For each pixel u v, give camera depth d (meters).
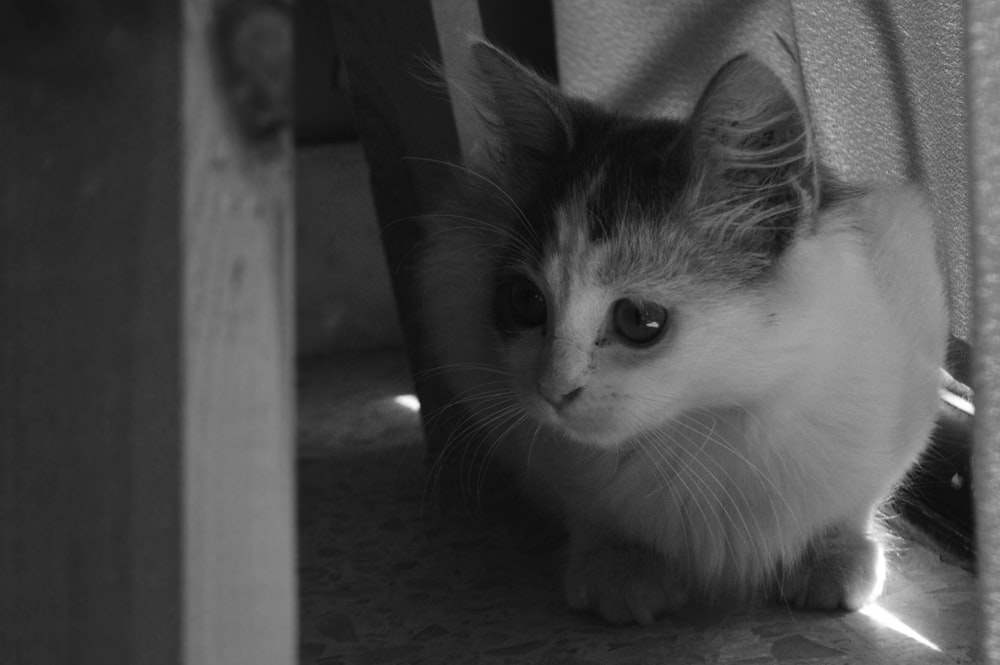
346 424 0.93
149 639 0.56
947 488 0.77
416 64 0.79
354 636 0.73
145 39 0.54
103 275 0.55
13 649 0.56
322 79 0.99
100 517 0.56
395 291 0.84
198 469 0.56
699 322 0.70
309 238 1.03
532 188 0.74
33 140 0.55
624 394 0.70
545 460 0.75
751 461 0.71
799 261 0.71
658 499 0.73
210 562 0.56
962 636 0.71
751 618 0.73
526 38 0.98
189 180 0.55
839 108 0.83
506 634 0.73
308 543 0.80
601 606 0.73
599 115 0.76
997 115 0.61
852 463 0.72
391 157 0.82
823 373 0.71
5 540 0.56
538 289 0.72
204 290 0.56
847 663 0.69
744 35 0.87
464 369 0.76
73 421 0.56
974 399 0.63
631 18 0.90
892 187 0.77
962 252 0.77
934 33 0.76
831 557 0.73
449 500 0.83
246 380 0.56
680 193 0.71
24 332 0.56
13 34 0.54
